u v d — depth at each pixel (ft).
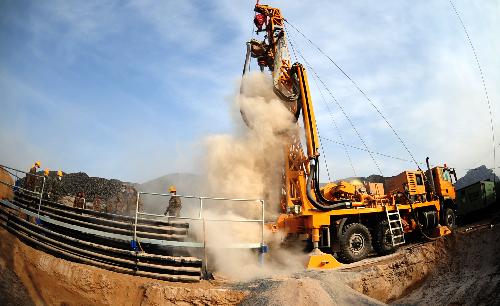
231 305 30.81
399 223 50.55
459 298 33.47
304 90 50.55
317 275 36.14
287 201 50.16
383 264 41.63
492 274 33.73
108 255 33.24
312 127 49.06
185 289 30.58
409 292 39.01
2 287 26.12
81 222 34.94
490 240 37.76
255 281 33.91
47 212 35.50
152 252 35.22
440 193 60.54
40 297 27.86
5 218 33.58
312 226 44.80
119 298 30.01
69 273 29.96
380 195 52.34
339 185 49.96
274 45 55.52
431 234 57.00
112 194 71.92
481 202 64.54
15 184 39.63
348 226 46.39
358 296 32.17
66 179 74.59
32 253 30.04
